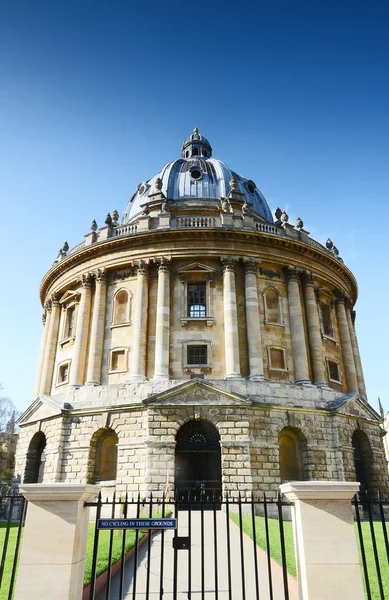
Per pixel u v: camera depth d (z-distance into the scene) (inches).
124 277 1445.6
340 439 1246.3
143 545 650.2
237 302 1358.3
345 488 348.8
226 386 1209.4
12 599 366.9
